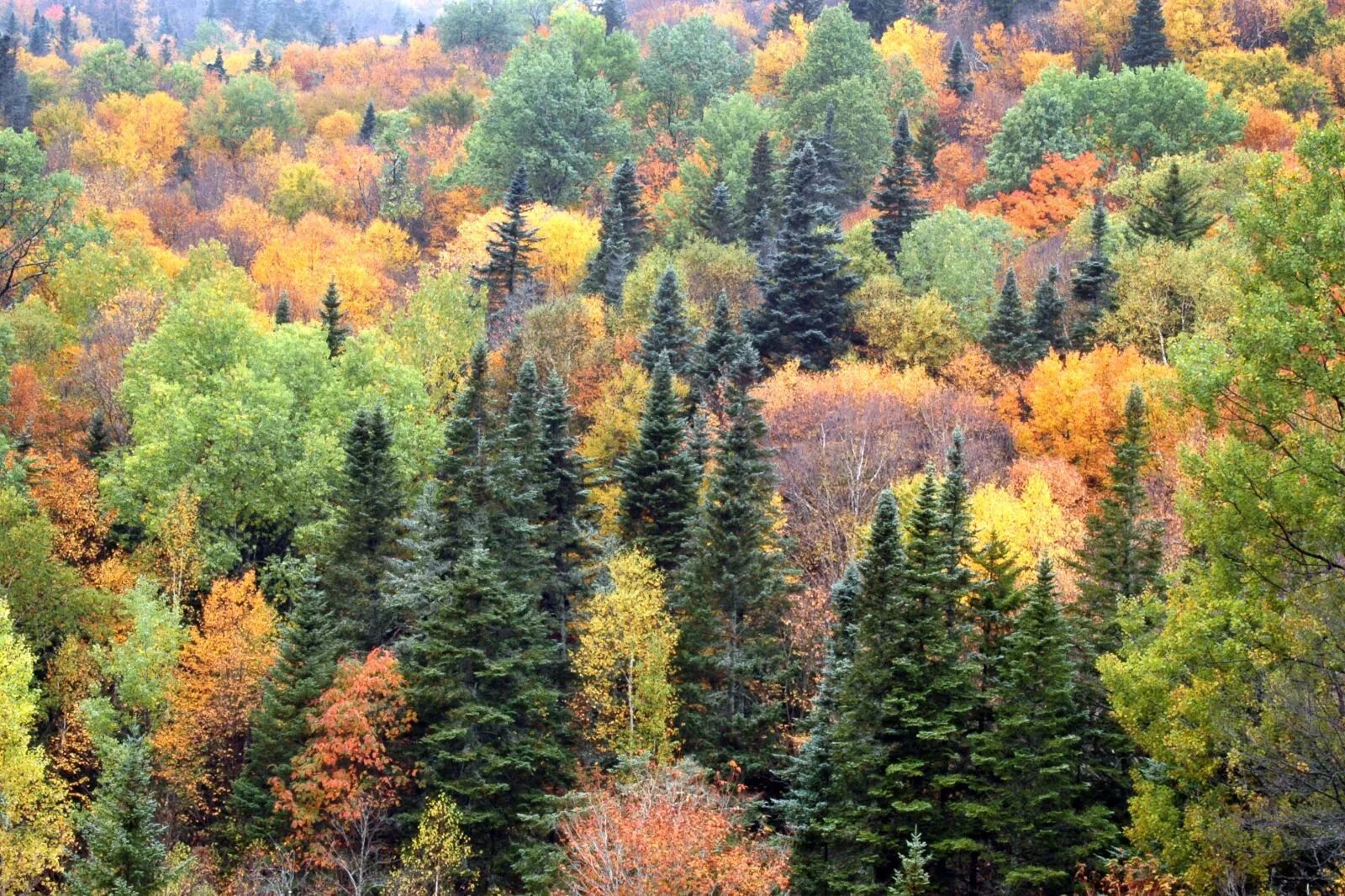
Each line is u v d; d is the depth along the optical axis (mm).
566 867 29125
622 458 46719
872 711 32188
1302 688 19938
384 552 43062
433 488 42031
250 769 37188
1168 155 76688
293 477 50406
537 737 37094
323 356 56719
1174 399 23609
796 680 41688
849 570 37594
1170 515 42375
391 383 56344
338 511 43750
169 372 53844
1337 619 19453
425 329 63188
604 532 46344
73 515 49094
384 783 35344
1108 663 24703
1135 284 59562
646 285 67375
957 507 35656
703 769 31531
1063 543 42719
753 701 41344
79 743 41156
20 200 70688
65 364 62562
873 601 33031
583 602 42062
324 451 50781
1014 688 31172
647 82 119938
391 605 39219
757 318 65062
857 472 47562
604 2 157375
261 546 54219
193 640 42156
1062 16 120938
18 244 71000
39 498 48875
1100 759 32406
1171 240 63281
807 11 136750
